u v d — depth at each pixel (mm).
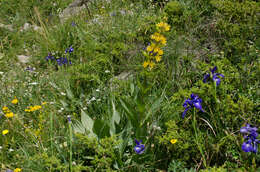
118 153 2529
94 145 2428
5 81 4121
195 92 2674
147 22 4613
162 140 2449
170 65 3572
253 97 2861
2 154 2670
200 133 2461
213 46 3941
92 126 2824
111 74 3875
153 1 5840
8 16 7824
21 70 4496
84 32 4898
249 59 3418
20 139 2967
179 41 3580
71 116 3146
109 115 2850
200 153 2420
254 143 2047
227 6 4152
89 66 3998
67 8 7781
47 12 8023
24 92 3629
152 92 3213
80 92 3646
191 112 2592
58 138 2775
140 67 3762
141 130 2557
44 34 5484
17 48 5793
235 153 2408
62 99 3545
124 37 4566
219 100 2654
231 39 3732
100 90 3529
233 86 2941
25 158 2590
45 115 3129
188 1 4617
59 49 5039
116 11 5590
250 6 4062
